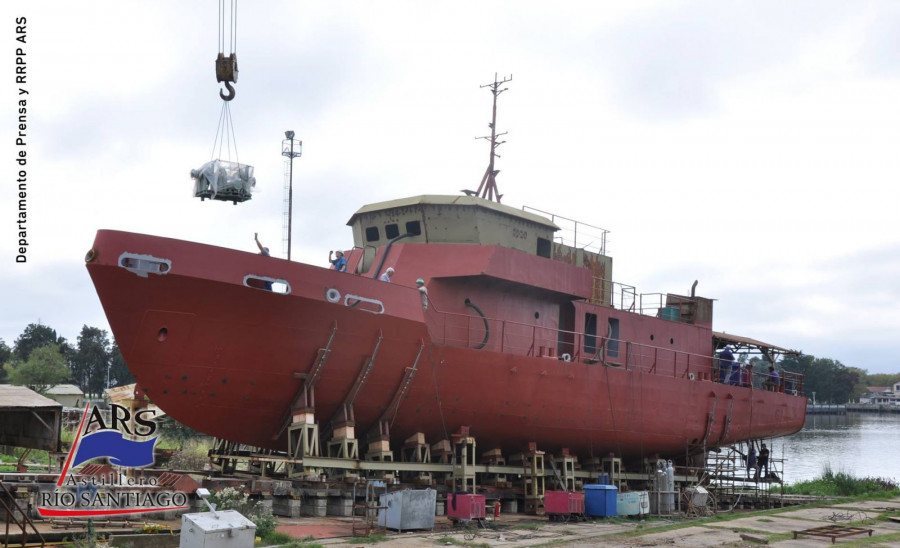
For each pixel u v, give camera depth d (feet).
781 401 122.31
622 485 94.58
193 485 58.13
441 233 79.82
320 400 68.74
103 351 336.70
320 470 67.92
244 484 63.26
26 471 71.67
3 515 52.03
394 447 77.05
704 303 115.24
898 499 98.43
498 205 81.15
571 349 90.27
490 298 81.20
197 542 41.70
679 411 100.22
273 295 62.44
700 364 111.45
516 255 79.30
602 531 65.31
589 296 89.15
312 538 54.95
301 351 65.51
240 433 68.08
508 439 82.99
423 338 71.20
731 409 109.19
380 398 71.31
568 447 89.25
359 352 68.18
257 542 51.52
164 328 60.39
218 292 60.59
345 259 78.28
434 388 73.72
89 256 57.88
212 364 62.90
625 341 97.35
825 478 128.88
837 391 597.52
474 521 66.90
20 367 255.29
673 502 87.51
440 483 77.51
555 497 73.15
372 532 59.16
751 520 73.92
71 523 51.90
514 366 78.89
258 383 65.16
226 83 60.39
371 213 82.94
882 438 302.04
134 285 58.49
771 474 114.11
